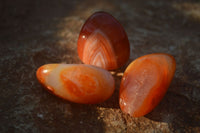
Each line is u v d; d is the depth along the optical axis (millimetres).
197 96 306
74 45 364
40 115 280
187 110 294
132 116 277
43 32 393
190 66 342
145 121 285
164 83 278
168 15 464
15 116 277
